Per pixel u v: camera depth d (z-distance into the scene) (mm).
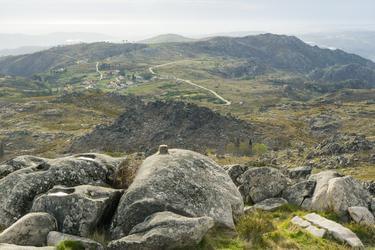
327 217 24328
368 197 25703
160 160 22000
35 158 25562
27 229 17422
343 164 92875
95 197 19375
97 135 156125
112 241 16594
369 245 21562
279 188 28344
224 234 19656
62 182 21297
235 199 22047
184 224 17078
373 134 178625
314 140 173375
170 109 166375
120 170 22859
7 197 20422
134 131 155125
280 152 120938
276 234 20266
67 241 16422
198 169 22188
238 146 137250
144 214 18719
